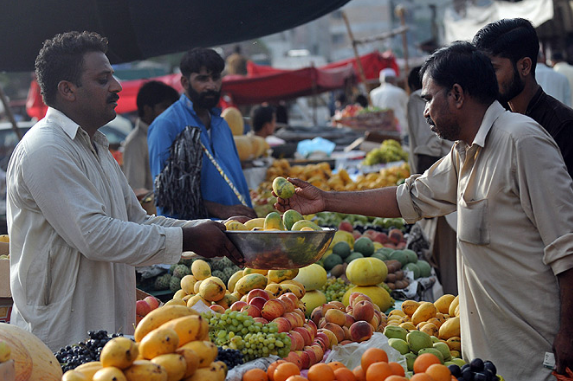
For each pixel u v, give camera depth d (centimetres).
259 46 3334
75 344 235
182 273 386
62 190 247
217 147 462
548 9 792
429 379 200
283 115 1207
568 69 870
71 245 254
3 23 346
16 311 263
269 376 210
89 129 272
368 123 1127
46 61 262
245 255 250
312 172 706
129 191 299
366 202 294
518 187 233
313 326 263
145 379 167
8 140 1269
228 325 233
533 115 306
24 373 200
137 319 288
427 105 251
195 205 419
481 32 305
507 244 236
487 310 242
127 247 249
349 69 1454
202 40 386
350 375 209
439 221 521
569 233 222
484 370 219
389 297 367
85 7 346
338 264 425
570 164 294
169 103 567
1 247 346
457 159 268
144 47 382
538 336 233
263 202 585
